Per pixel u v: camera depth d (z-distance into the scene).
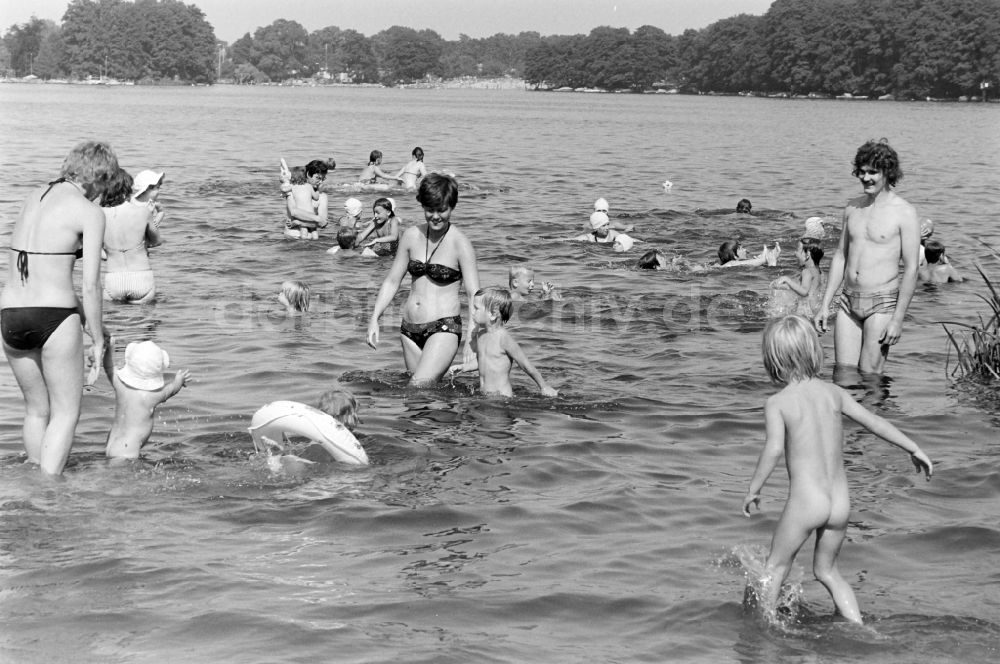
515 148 51.56
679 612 5.81
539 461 8.37
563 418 9.59
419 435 8.95
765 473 6.07
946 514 7.32
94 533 6.71
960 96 172.62
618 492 7.70
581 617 5.76
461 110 113.69
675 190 32.16
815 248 14.84
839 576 5.96
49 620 5.57
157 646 5.32
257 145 49.28
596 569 6.38
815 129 79.75
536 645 5.43
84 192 7.82
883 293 11.07
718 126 83.31
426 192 10.37
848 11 191.38
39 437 7.85
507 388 10.32
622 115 106.12
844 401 6.17
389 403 9.89
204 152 43.47
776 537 6.00
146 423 8.16
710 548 6.71
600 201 20.62
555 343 12.62
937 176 38.19
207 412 9.45
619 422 9.51
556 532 6.96
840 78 188.88
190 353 11.73
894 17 180.62
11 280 7.55
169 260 17.77
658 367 11.56
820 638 5.55
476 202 27.14
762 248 20.41
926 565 6.48
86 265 7.53
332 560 6.44
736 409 9.98
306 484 7.71
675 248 20.38
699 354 12.20
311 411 8.14
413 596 5.96
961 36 167.00
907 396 10.41
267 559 6.42
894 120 99.19
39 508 7.07
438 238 10.62
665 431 9.26
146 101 120.88
